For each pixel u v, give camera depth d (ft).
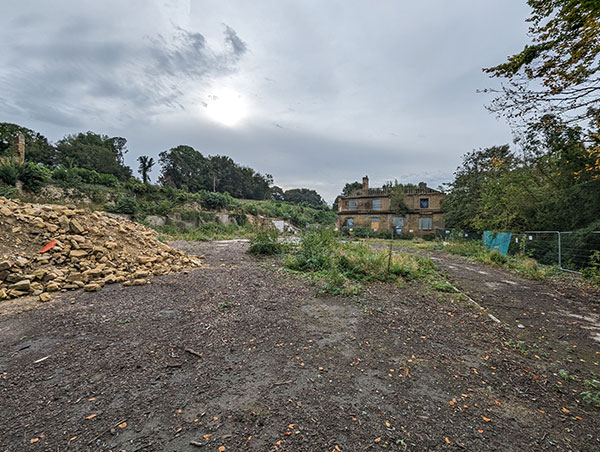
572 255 26.00
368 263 20.45
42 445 4.58
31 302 11.75
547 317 12.80
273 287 15.72
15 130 85.92
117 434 4.89
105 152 127.85
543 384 7.16
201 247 31.73
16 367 6.95
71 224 18.40
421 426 5.36
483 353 8.86
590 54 15.40
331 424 5.30
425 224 78.64
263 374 7.02
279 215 118.42
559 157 29.37
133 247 20.38
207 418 5.37
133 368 7.05
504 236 37.83
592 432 5.41
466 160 58.70
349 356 8.20
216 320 10.52
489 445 4.93
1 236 15.24
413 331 10.41
